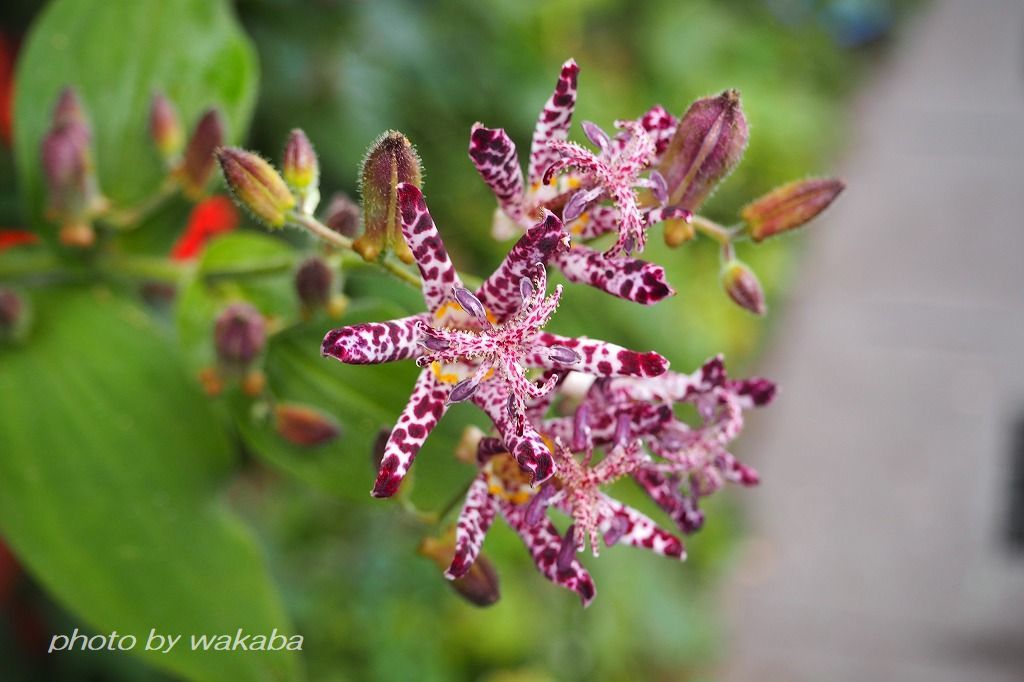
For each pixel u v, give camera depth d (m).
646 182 0.21
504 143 0.21
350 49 0.41
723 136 0.22
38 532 0.24
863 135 0.92
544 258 0.20
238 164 0.22
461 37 0.47
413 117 0.45
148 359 0.26
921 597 0.58
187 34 0.28
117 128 0.28
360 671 0.41
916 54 1.04
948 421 0.67
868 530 0.61
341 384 0.25
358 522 0.43
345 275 0.27
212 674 0.24
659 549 0.21
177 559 0.24
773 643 0.55
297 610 0.40
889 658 0.55
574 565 0.21
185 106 0.28
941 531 0.61
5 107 0.34
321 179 0.40
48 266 0.26
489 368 0.20
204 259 0.26
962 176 0.87
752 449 0.65
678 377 0.22
